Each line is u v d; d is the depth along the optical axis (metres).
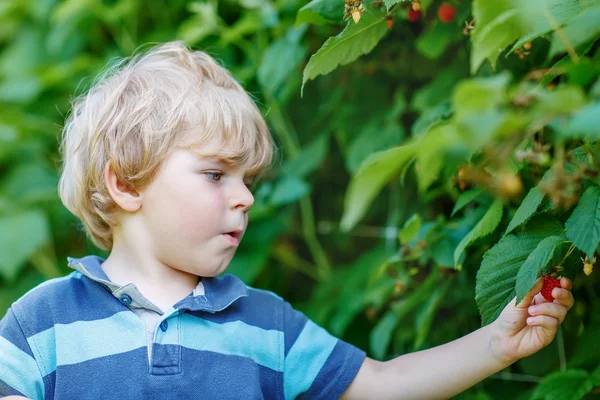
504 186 0.86
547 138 1.20
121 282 1.29
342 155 2.30
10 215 2.63
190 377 1.21
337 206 2.34
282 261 2.43
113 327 1.22
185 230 1.26
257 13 2.08
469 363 1.24
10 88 2.77
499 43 1.01
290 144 2.21
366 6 1.23
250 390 1.25
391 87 2.01
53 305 1.25
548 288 1.16
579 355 1.51
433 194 1.66
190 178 1.26
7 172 2.82
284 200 2.04
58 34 2.75
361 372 1.33
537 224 1.18
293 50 1.94
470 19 1.49
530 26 0.96
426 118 1.55
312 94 2.24
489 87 0.68
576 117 0.68
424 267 1.81
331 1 1.35
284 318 1.39
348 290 2.04
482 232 1.29
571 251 1.17
